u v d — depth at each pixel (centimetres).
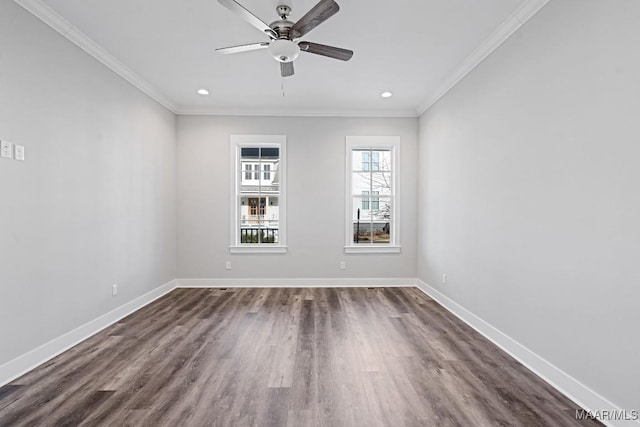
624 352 177
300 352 276
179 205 511
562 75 220
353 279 521
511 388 222
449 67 364
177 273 511
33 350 249
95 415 190
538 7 241
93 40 308
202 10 262
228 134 511
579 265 206
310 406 200
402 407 200
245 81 405
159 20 276
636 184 170
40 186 256
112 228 349
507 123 281
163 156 467
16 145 236
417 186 520
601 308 190
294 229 517
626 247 176
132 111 388
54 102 270
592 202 196
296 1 250
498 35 287
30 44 246
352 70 372
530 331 251
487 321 311
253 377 234
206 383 226
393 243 529
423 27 285
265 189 533
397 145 519
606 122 187
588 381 199
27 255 245
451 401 206
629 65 174
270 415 191
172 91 439
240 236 527
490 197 306
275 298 448
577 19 207
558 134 223
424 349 283
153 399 207
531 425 184
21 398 207
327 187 518
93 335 313
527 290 254
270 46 243
